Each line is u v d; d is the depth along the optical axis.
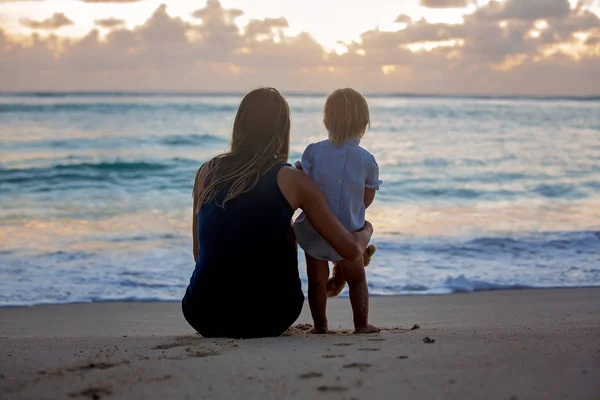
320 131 37.62
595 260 8.72
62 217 12.41
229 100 80.38
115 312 6.12
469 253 9.24
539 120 46.44
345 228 3.34
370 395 1.96
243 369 2.30
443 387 2.03
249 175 2.96
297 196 2.98
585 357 2.40
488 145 28.88
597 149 27.30
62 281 7.55
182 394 2.01
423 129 37.38
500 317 5.51
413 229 11.34
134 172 18.84
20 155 21.97
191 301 3.08
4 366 2.43
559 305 6.16
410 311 6.00
